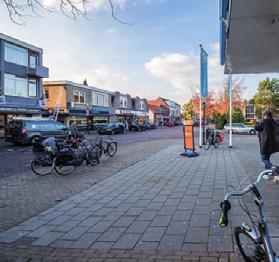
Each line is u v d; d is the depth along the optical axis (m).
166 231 4.93
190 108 69.38
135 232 4.96
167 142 23.34
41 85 35.44
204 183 8.23
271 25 6.10
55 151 10.34
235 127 39.28
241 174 9.34
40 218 5.85
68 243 4.66
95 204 6.66
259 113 65.31
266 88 66.00
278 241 3.85
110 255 4.20
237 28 6.30
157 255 4.12
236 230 3.42
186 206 6.20
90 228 5.24
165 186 8.05
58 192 7.90
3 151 18.33
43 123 22.52
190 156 13.96
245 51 8.32
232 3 5.06
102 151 14.01
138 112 70.06
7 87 30.81
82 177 9.80
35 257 4.23
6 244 4.68
